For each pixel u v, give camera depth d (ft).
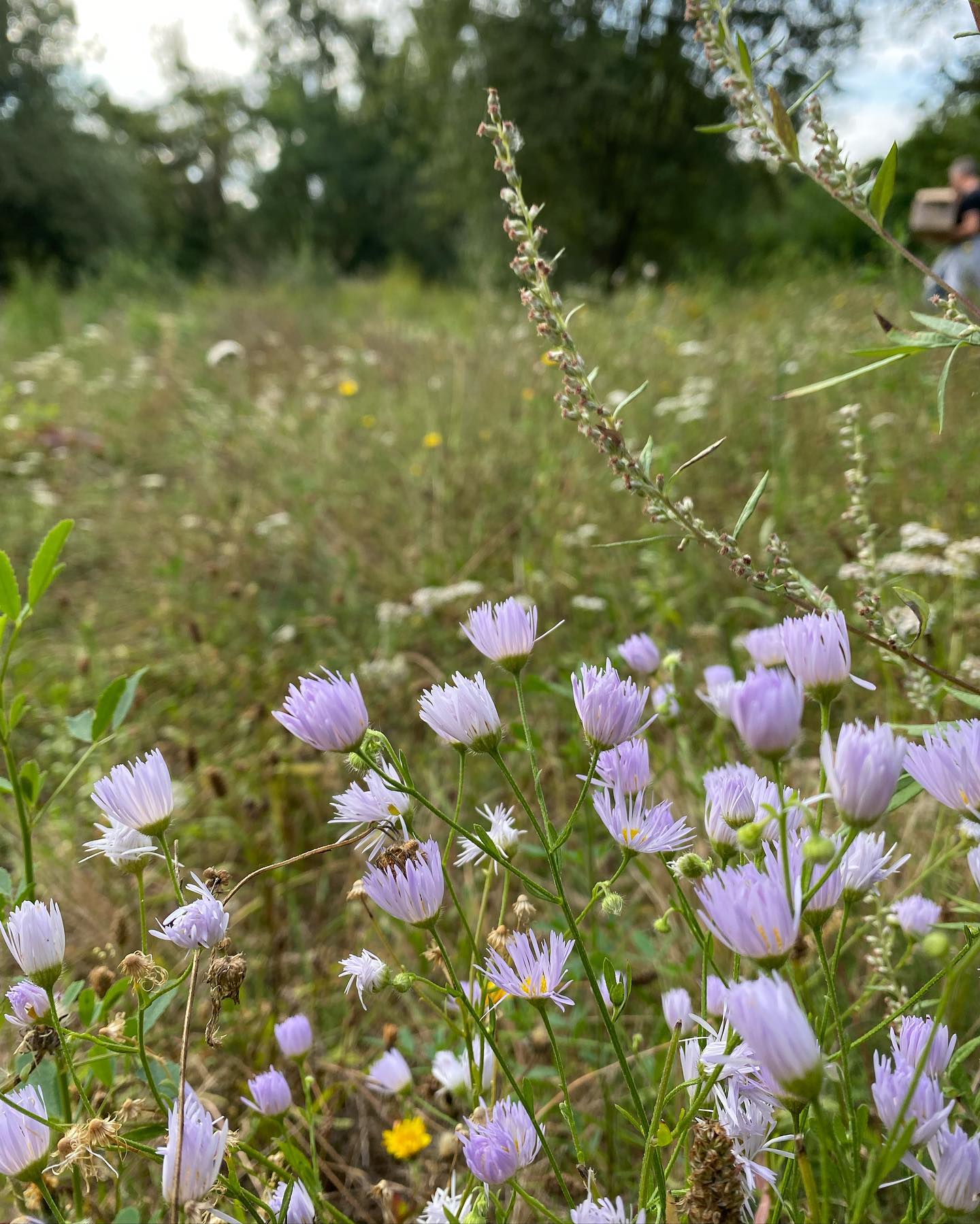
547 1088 0.99
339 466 2.85
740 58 0.69
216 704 1.93
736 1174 0.51
